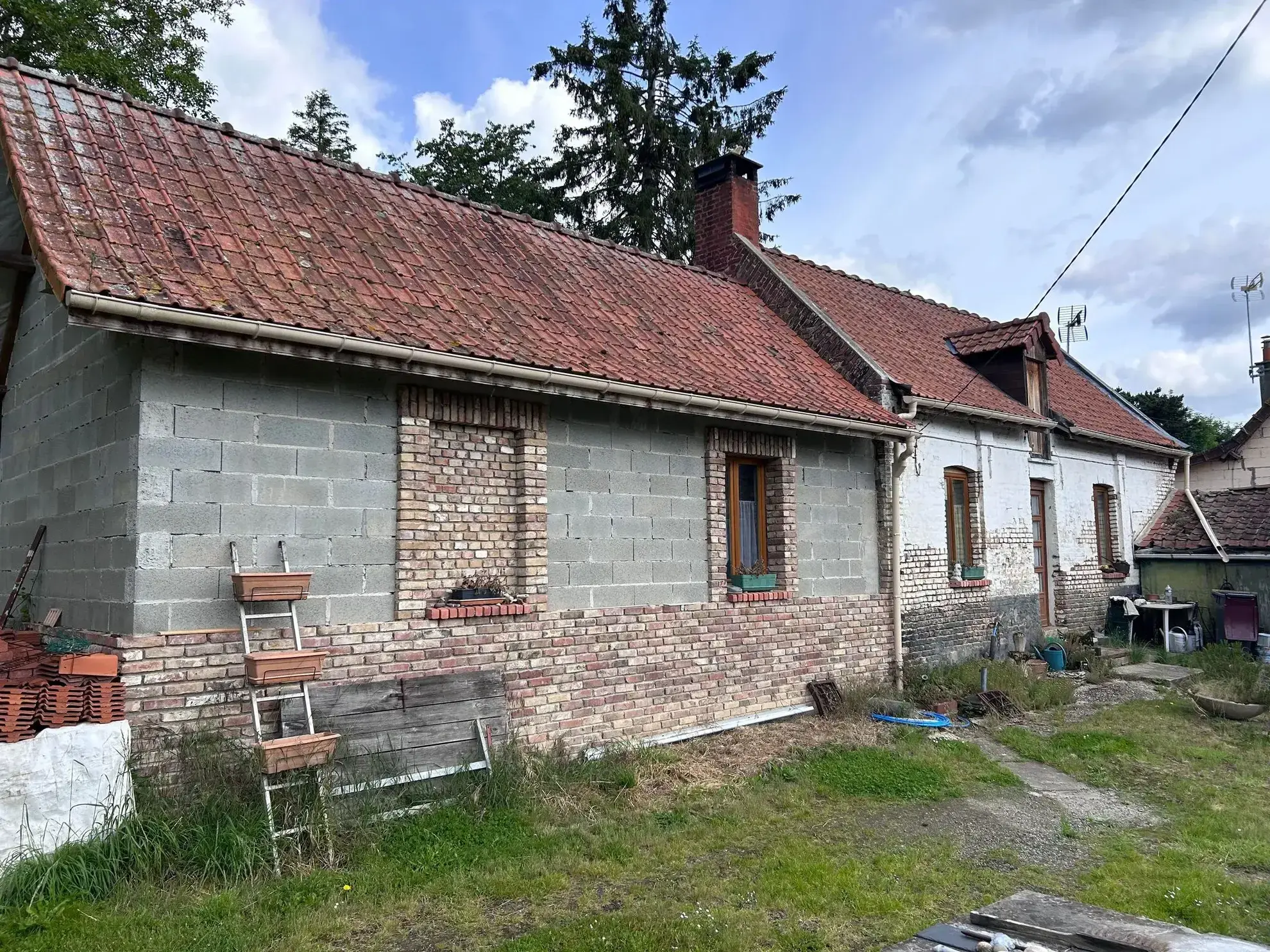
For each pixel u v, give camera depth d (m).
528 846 6.01
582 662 8.10
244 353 6.26
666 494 8.99
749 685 9.61
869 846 6.33
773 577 10.02
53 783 5.07
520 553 7.78
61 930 4.50
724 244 14.12
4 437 8.60
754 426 9.83
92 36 17.38
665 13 25.80
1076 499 16.16
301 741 5.63
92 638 6.16
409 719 6.73
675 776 7.68
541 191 25.25
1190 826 6.88
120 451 6.04
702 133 24.94
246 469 6.20
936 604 12.18
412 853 5.72
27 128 6.85
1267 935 5.04
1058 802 7.53
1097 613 16.28
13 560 8.06
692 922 4.94
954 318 16.84
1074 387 18.56
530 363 7.23
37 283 7.89
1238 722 10.40
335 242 7.84
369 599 6.77
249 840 5.32
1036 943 3.80
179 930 4.57
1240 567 16.02
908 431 11.06
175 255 6.29
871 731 9.37
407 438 7.01
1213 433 40.34
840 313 13.46
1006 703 10.77
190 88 19.44
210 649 5.94
